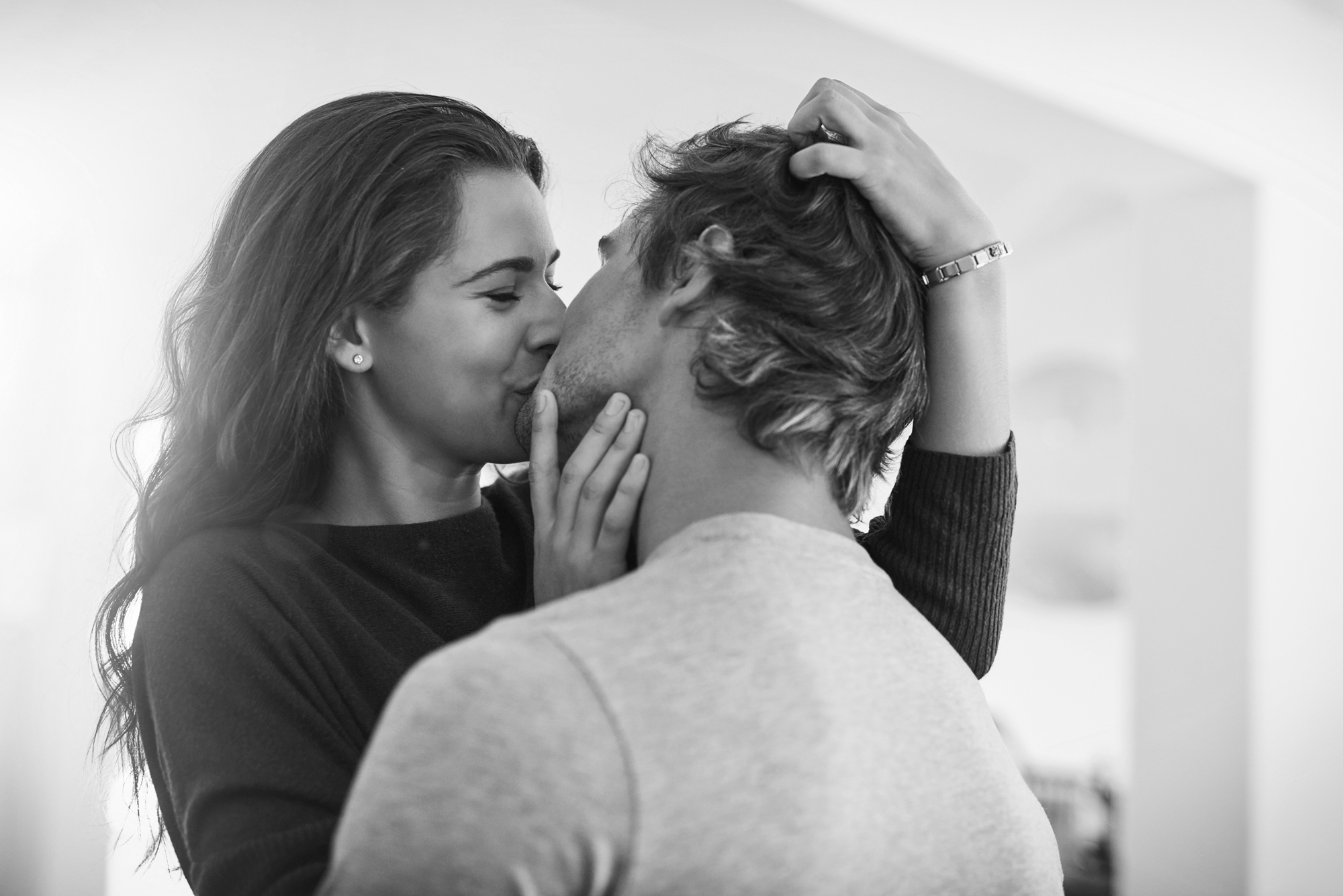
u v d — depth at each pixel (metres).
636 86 3.92
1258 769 3.45
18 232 3.90
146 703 1.09
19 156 3.75
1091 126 3.21
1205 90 3.39
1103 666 6.47
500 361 1.14
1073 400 6.49
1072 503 6.52
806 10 2.56
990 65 2.89
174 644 1.02
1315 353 3.70
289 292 1.14
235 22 3.44
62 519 3.61
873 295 0.93
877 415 0.92
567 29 3.55
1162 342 3.72
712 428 0.90
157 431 3.42
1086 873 4.16
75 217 3.79
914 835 0.78
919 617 0.91
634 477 0.94
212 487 1.18
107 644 1.23
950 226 1.01
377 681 1.05
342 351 1.15
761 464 0.88
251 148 3.68
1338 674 3.69
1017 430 6.57
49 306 3.80
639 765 0.69
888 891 0.76
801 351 0.89
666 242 0.96
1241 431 3.54
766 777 0.72
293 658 1.02
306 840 0.88
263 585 1.06
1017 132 3.29
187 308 1.30
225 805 0.93
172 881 3.32
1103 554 6.48
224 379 1.17
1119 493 6.48
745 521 0.83
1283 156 3.60
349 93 3.76
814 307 0.90
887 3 2.70
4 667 3.60
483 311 1.14
